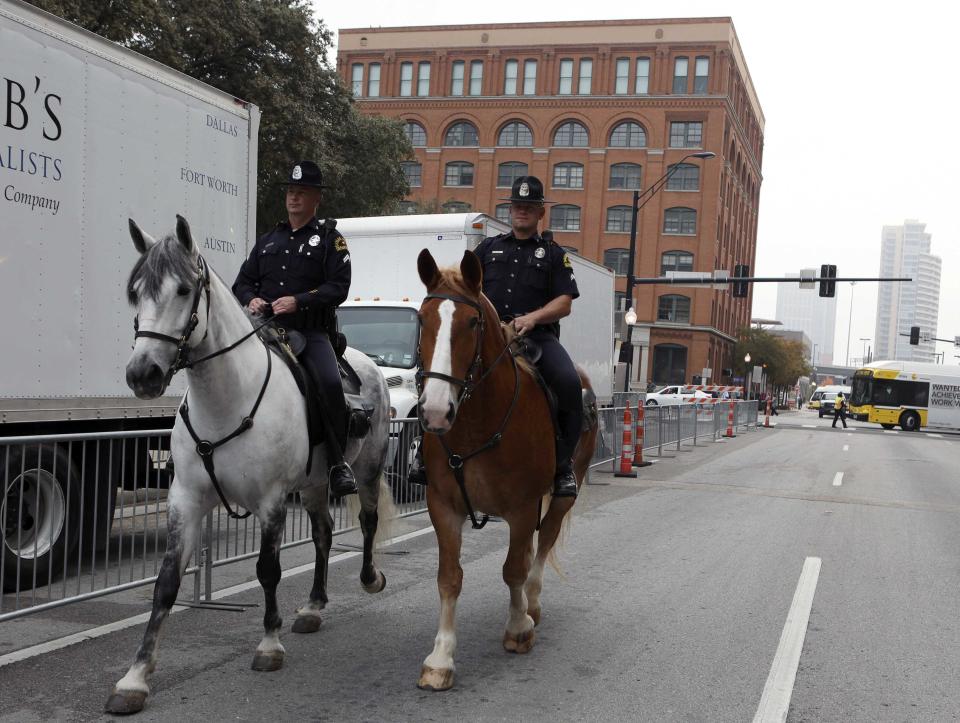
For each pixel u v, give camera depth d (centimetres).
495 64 6712
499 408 493
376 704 465
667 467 1834
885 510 1289
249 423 482
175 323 424
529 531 532
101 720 431
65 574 578
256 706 457
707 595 732
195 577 649
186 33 2278
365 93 6956
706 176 6372
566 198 6606
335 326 596
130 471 655
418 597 698
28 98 626
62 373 666
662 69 6412
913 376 4716
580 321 1881
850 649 593
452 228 1303
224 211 852
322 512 600
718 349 7006
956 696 508
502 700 477
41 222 641
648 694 495
